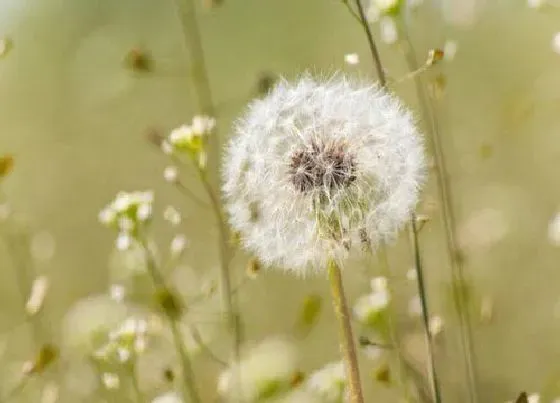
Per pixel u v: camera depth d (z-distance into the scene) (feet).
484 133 2.67
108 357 2.09
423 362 2.19
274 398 2.06
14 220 2.48
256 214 1.95
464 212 2.50
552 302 2.42
